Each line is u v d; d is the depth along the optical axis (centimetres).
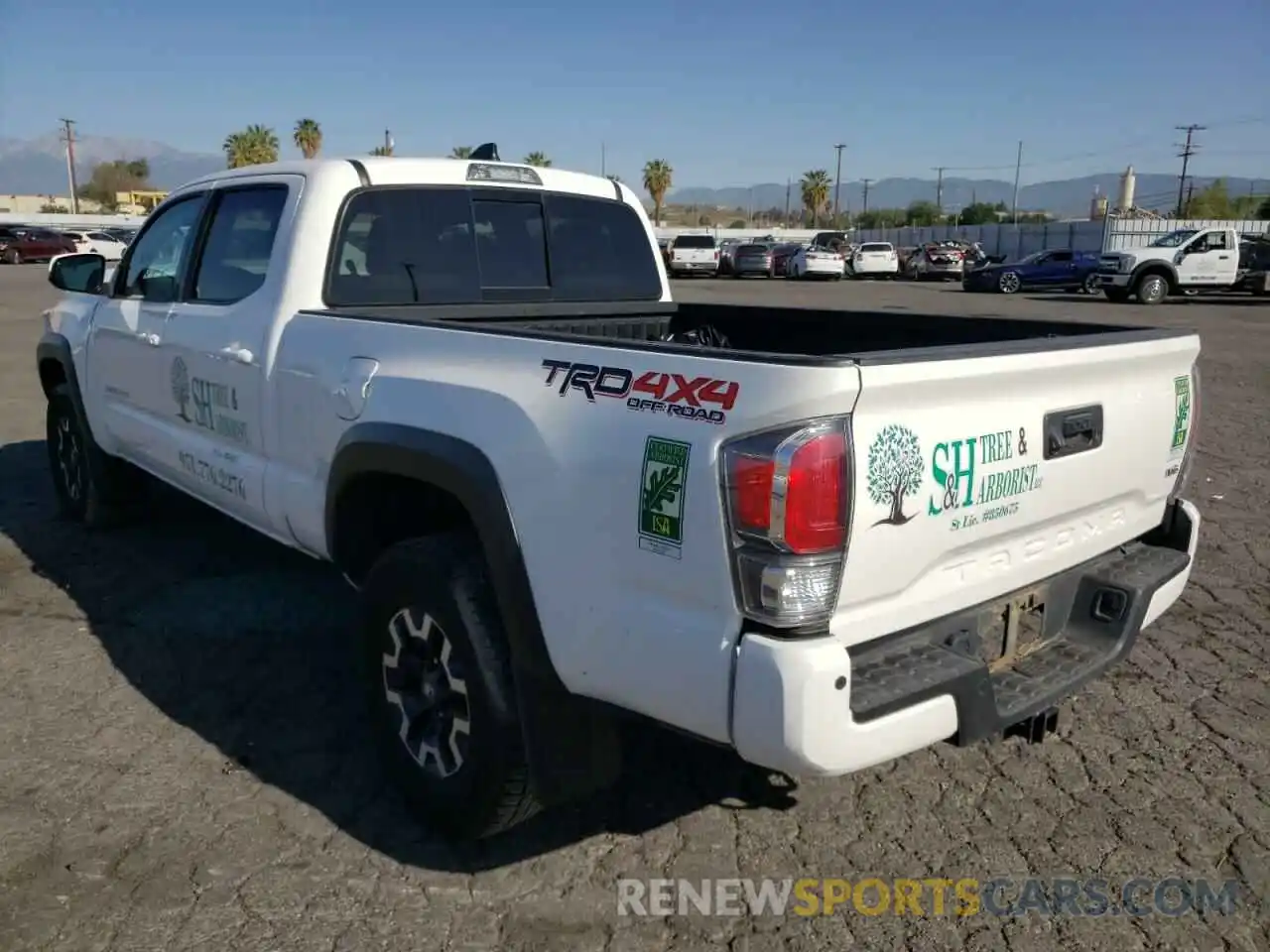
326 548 360
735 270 3934
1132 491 319
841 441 222
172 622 479
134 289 513
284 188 401
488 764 286
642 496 242
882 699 235
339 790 344
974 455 254
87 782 345
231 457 416
